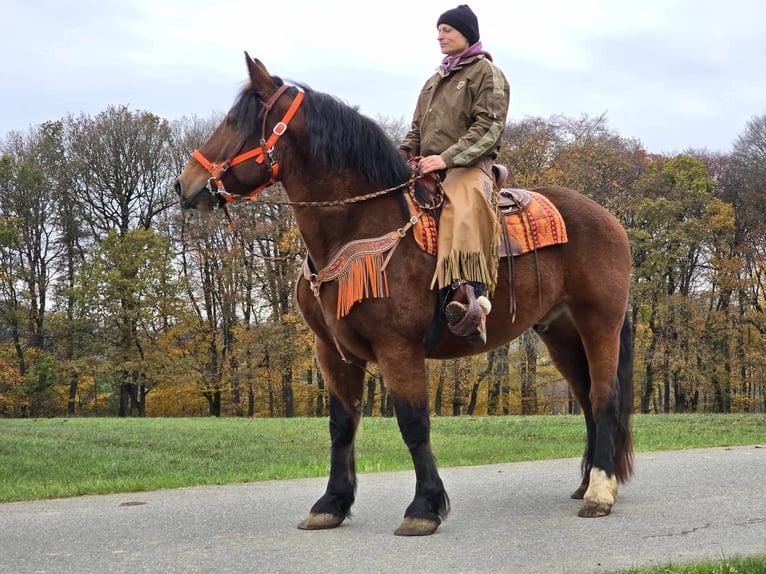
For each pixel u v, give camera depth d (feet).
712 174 121.19
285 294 104.83
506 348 102.94
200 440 40.96
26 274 112.06
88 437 43.06
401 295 15.01
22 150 118.62
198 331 112.06
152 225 113.91
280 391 110.63
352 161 15.39
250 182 15.35
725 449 28.91
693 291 115.24
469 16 16.76
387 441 37.76
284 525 16.75
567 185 94.48
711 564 12.59
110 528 16.81
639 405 129.59
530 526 16.06
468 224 15.35
